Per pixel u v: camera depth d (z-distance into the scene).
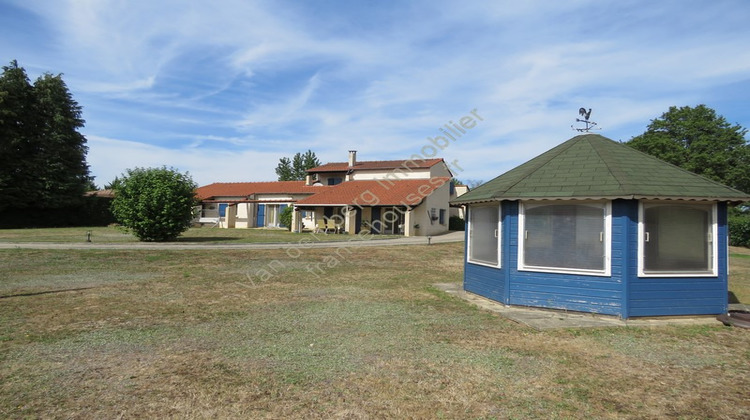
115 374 5.00
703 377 5.16
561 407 4.32
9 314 7.70
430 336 6.78
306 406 4.25
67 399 4.31
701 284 8.22
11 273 12.16
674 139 39.50
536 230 8.78
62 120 40.56
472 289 10.53
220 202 39.47
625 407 4.33
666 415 4.17
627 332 7.09
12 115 36.84
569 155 9.67
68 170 40.72
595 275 8.16
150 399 4.34
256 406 4.23
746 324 7.36
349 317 7.98
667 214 8.19
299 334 6.79
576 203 8.41
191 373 5.07
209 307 8.65
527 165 10.53
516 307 8.88
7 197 36.53
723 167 36.56
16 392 4.45
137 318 7.62
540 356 5.86
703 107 38.88
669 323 7.73
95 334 6.57
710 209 8.38
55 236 24.75
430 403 4.36
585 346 6.35
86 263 14.30
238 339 6.47
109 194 48.00
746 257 22.83
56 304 8.59
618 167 8.62
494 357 5.79
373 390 4.66
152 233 21.17
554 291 8.53
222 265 14.97
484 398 4.50
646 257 8.02
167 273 13.01
